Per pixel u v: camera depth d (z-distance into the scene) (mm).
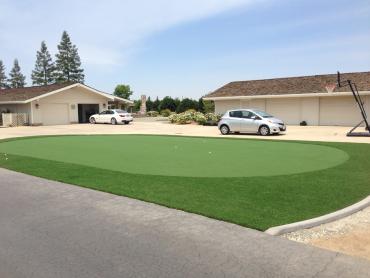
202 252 5113
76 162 12891
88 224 6371
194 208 7012
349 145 16859
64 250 5293
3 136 25172
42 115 39094
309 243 5473
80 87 42250
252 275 4453
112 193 8375
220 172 10547
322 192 8086
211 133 26828
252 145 17672
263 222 6195
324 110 33688
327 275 4434
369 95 31344
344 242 5531
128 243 5488
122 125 38031
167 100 66250
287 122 35688
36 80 78812
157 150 15867
